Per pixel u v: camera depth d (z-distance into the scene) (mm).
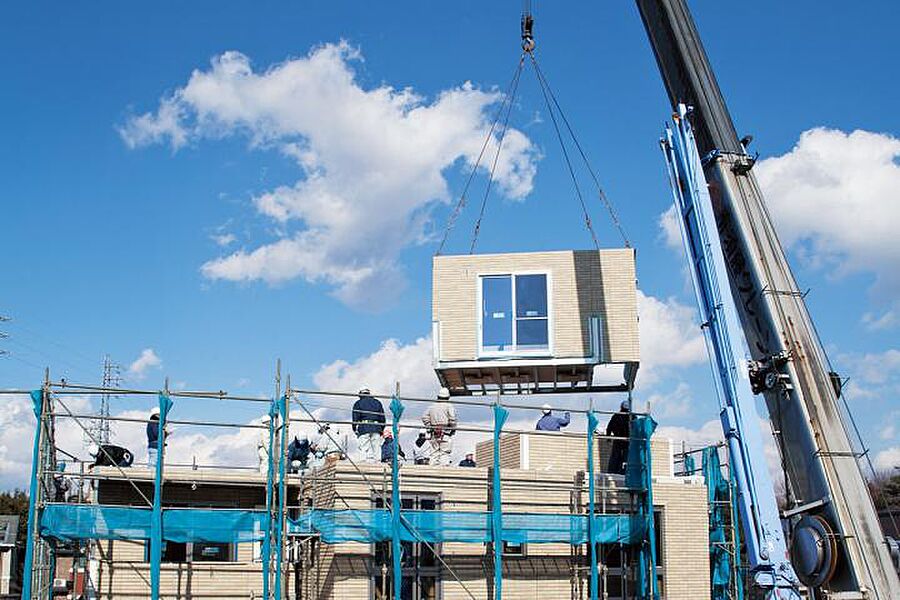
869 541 13977
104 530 17953
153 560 17828
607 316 23719
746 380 15539
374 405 21531
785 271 16219
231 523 18672
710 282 16234
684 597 22453
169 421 18781
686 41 18078
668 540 22656
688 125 17281
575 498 22094
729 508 24547
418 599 20438
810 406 14945
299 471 23188
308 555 21062
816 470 14617
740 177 17062
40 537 17984
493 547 21078
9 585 38688
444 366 23828
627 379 25016
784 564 14734
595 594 20281
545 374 24797
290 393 19062
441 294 24312
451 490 21141
